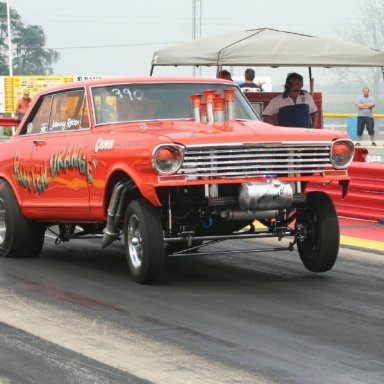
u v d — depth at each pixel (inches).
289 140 494.3
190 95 566.3
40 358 354.6
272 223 525.0
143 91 561.6
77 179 546.0
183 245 601.9
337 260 598.9
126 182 506.6
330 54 906.7
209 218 510.3
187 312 438.0
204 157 481.1
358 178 800.3
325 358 355.3
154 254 494.0
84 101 559.2
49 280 525.0
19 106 1913.1
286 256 615.8
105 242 523.5
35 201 589.6
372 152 1766.7
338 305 456.8
